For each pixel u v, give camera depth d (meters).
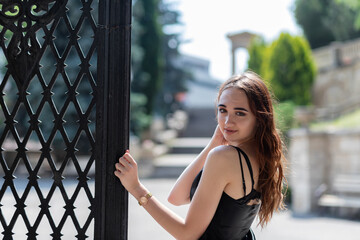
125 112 1.74
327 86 20.44
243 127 1.72
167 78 29.70
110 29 1.75
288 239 6.84
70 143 1.73
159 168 17.88
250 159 1.71
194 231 1.64
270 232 7.43
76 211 7.41
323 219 9.00
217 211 1.66
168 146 24.16
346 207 9.41
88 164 1.73
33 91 13.70
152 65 23.64
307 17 25.77
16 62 1.76
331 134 10.34
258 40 18.45
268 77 15.32
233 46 23.66
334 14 24.64
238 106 1.71
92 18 1.75
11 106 14.66
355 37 24.47
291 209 10.50
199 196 1.64
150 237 6.44
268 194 1.74
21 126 14.71
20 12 1.76
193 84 44.34
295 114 10.94
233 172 1.64
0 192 1.76
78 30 1.75
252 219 1.75
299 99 14.99
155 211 1.67
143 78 22.66
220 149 1.67
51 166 1.73
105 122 1.73
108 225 1.73
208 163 1.66
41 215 1.74
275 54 15.31
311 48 26.23
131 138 19.36
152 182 14.99
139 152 17.89
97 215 1.72
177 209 8.99
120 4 1.76
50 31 1.75
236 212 1.66
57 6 1.75
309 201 10.05
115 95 1.74
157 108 28.69
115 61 1.75
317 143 10.30
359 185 9.66
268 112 1.74
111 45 1.75
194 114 32.06
